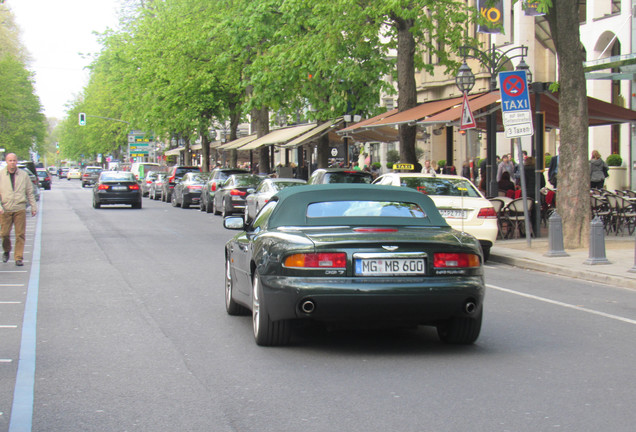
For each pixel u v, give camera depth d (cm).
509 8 3434
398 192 774
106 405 545
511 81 1557
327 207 748
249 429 487
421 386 588
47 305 990
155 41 4672
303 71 2753
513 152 3556
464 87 2098
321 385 594
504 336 787
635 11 2670
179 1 4538
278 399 555
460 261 683
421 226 738
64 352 719
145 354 708
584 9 3073
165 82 4534
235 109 4384
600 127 2927
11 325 855
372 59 2683
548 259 1425
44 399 562
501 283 1200
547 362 669
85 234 2139
